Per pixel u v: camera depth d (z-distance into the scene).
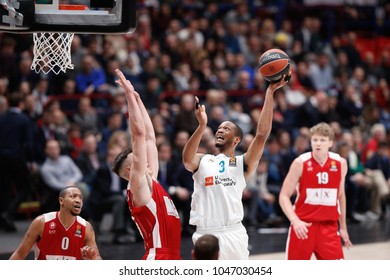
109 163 16.94
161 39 24.62
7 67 19.47
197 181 9.78
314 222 11.41
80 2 9.60
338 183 11.46
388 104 27.06
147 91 20.95
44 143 18.06
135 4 9.63
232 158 9.77
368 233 18.53
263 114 9.52
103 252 15.52
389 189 21.61
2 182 17.44
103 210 16.92
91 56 21.12
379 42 31.39
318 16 30.78
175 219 9.05
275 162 19.88
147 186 8.77
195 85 22.59
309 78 25.33
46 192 17.05
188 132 19.81
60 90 20.59
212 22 26.88
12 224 17.41
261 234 18.09
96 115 19.61
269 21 26.92
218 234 9.60
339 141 21.59
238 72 24.02
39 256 9.94
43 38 10.22
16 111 17.45
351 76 26.98
